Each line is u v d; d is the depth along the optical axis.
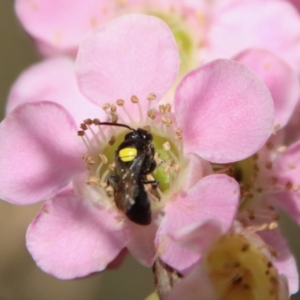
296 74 0.07
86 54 0.07
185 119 0.07
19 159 0.07
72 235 0.07
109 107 0.07
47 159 0.07
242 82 0.07
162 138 0.07
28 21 0.08
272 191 0.07
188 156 0.07
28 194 0.07
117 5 0.08
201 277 0.06
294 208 0.07
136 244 0.07
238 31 0.08
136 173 0.06
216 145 0.07
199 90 0.07
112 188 0.07
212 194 0.06
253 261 0.06
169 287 0.06
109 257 0.07
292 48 0.08
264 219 0.07
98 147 0.07
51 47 0.08
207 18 0.08
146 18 0.07
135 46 0.07
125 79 0.07
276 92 0.07
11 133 0.07
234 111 0.07
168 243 0.06
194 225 0.06
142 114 0.07
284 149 0.07
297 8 0.08
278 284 0.06
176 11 0.08
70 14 0.08
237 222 0.07
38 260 0.06
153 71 0.07
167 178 0.07
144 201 0.06
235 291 0.06
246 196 0.07
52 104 0.07
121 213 0.07
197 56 0.08
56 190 0.07
